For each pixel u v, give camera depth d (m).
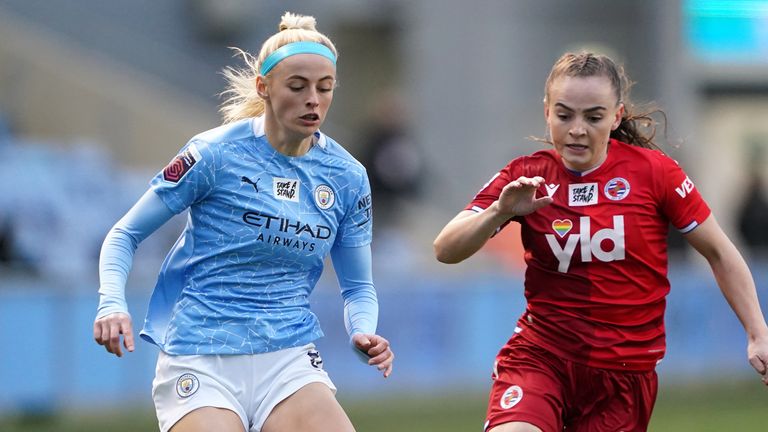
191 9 53.44
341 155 15.97
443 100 52.81
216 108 51.66
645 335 16.11
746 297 16.06
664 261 16.22
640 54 52.12
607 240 15.84
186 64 52.59
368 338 15.45
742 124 56.53
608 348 15.98
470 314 37.97
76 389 32.66
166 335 15.56
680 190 16.02
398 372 36.91
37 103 48.28
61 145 45.97
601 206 15.93
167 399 15.37
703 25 54.84
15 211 39.12
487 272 41.75
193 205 15.59
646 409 16.45
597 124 15.43
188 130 49.59
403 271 40.84
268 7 55.12
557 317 16.17
